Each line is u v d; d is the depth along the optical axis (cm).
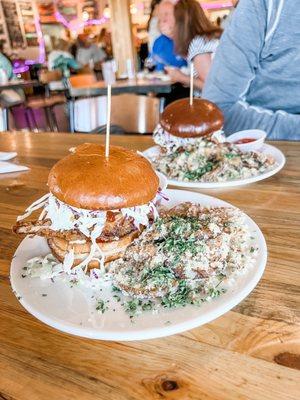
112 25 325
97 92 183
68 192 28
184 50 134
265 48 73
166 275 27
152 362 22
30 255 32
